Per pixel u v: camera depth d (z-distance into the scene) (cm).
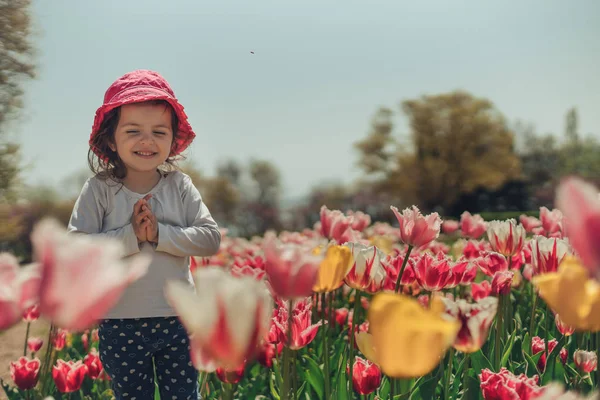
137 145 274
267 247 136
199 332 88
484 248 379
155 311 261
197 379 277
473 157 4625
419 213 242
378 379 205
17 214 1633
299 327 201
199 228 281
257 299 92
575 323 92
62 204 1728
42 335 566
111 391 312
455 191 4653
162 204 286
